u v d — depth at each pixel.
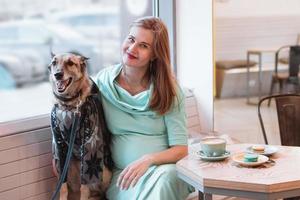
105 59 8.38
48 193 2.26
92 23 9.42
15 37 9.18
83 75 2.05
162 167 2.04
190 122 3.06
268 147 2.06
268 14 3.11
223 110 3.14
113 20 8.80
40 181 2.21
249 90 3.17
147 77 2.22
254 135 3.20
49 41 9.26
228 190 1.66
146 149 2.17
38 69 8.09
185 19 3.14
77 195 2.15
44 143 2.22
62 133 2.02
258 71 3.18
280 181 1.63
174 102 2.18
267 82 3.20
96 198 2.25
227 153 1.94
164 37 2.16
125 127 2.18
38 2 9.48
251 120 3.19
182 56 3.20
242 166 1.82
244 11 3.06
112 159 2.25
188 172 1.80
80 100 2.01
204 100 3.14
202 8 3.05
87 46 9.06
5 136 2.05
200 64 3.13
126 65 2.13
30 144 2.15
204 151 1.93
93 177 2.04
